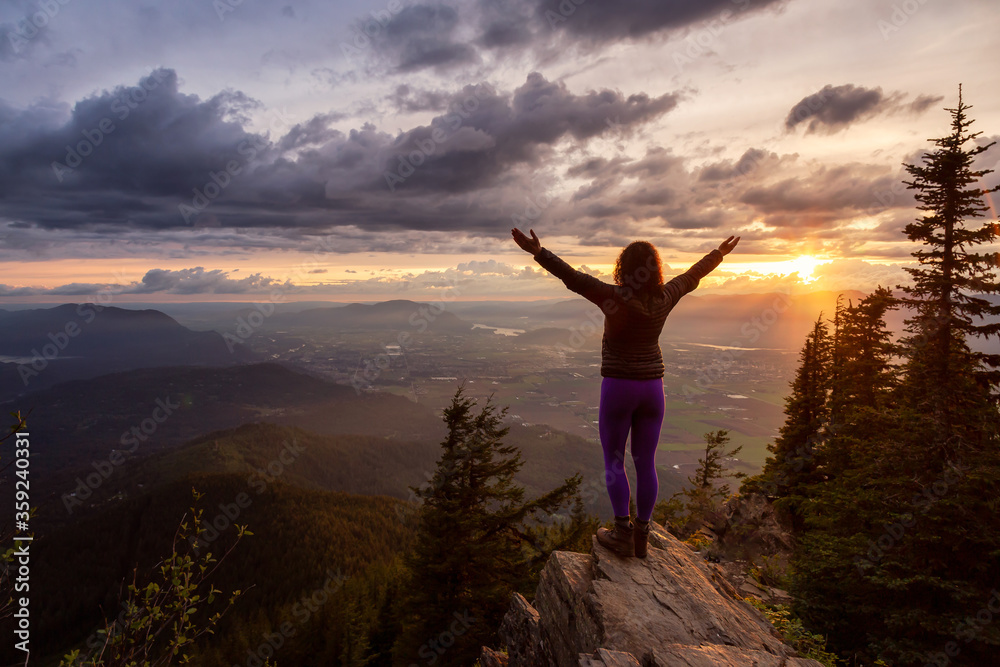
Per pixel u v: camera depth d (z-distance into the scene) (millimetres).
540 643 4164
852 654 7520
